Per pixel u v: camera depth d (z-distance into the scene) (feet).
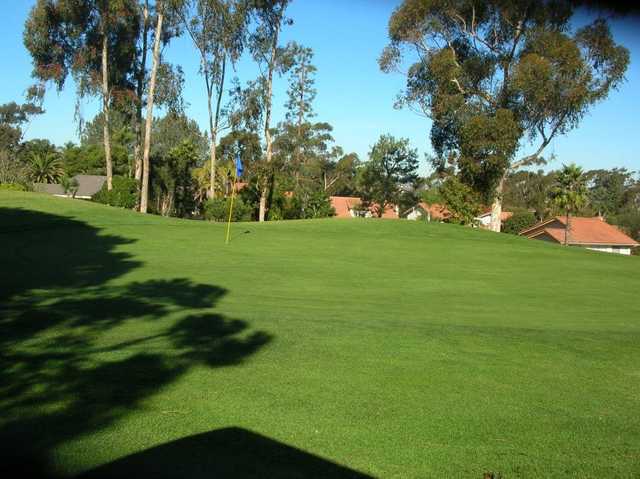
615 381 20.03
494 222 126.82
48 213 74.90
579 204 189.06
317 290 39.17
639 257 73.20
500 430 15.65
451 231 85.15
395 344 22.91
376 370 19.88
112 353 20.43
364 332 24.36
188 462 13.12
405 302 35.73
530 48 109.70
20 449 13.46
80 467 12.76
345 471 13.06
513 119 111.04
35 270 41.45
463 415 16.51
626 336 25.88
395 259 58.03
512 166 118.01
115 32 125.18
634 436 15.64
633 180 322.96
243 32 126.31
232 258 52.65
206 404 16.40
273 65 131.95
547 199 237.66
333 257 56.80
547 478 13.20
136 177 137.08
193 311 27.86
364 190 206.49
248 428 15.03
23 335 22.36
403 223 88.99
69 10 117.29
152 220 79.36
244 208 136.05
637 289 45.73
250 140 131.23
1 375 17.98
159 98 127.44
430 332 24.86
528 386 19.12
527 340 24.35
